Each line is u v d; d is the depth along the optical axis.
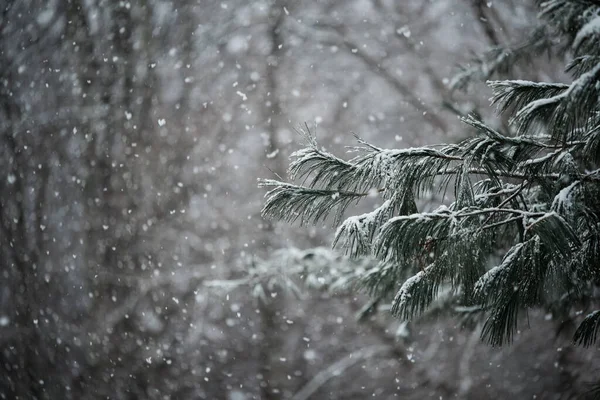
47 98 15.50
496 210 2.21
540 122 2.10
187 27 17.05
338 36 14.66
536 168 2.35
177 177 15.34
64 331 12.70
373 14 14.87
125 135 15.63
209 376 12.66
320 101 15.66
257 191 14.91
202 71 16.78
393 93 13.93
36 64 15.62
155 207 15.00
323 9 16.11
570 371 5.79
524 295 2.19
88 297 13.21
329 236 10.59
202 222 14.78
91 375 12.38
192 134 15.96
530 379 8.17
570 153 2.33
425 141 13.10
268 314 12.22
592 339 2.65
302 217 2.48
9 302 13.13
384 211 2.29
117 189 14.88
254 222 14.17
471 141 2.30
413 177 2.28
